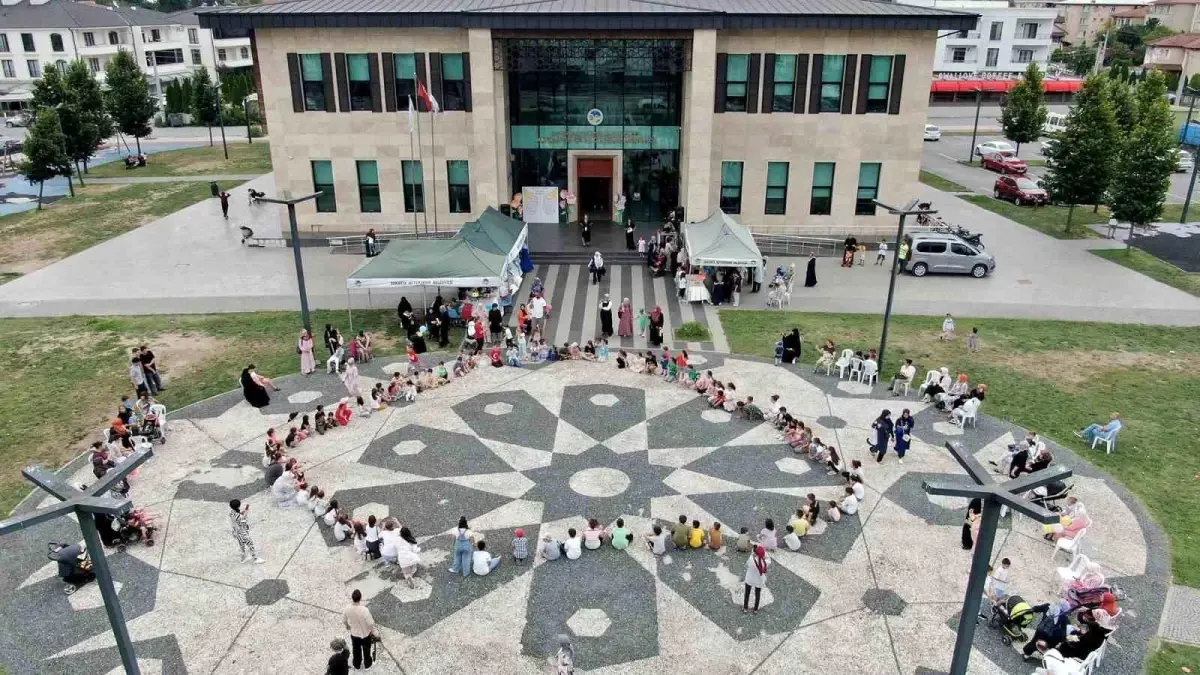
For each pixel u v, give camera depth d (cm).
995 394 2781
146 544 1956
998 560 1914
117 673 1578
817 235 4612
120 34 10769
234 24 4184
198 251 4412
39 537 2006
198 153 7500
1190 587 1839
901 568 1892
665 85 4594
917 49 4259
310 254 4344
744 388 2794
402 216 4634
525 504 2133
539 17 4062
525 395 2745
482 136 4269
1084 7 15212
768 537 1909
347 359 2986
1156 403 2734
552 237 4462
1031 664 1611
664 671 1589
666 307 3559
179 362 3012
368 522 1900
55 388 2811
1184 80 10625
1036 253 4412
